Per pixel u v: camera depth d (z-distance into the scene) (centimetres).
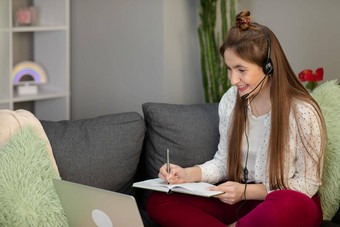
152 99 283
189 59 288
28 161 168
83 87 322
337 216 196
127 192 215
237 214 189
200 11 276
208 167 205
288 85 188
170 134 214
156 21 273
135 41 286
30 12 316
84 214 161
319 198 199
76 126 203
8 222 159
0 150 170
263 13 286
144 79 285
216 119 221
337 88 213
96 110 317
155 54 277
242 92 189
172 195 195
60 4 318
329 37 270
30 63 326
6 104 298
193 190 178
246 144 199
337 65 270
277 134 186
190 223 188
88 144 199
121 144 204
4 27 292
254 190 187
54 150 191
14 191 161
